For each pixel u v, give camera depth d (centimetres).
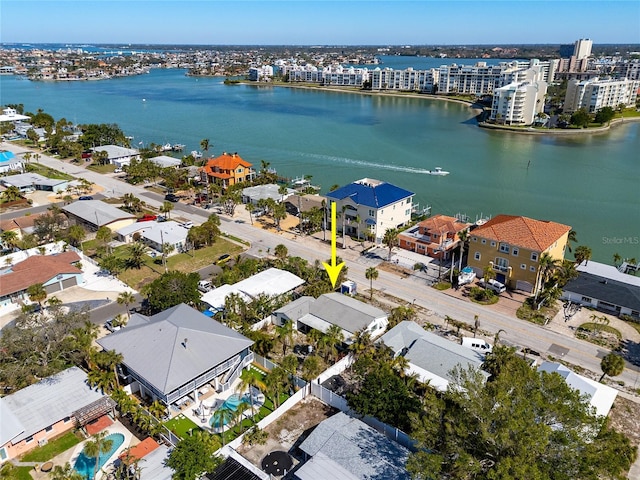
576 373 5862
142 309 7381
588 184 14738
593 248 10294
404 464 4184
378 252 9494
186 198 12825
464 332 6812
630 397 5516
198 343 5478
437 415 3856
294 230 10638
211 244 9825
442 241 9269
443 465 3572
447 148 19600
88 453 4181
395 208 10175
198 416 5169
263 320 6912
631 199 13400
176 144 19025
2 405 4894
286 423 5081
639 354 6322
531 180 15162
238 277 8019
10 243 9394
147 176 14112
